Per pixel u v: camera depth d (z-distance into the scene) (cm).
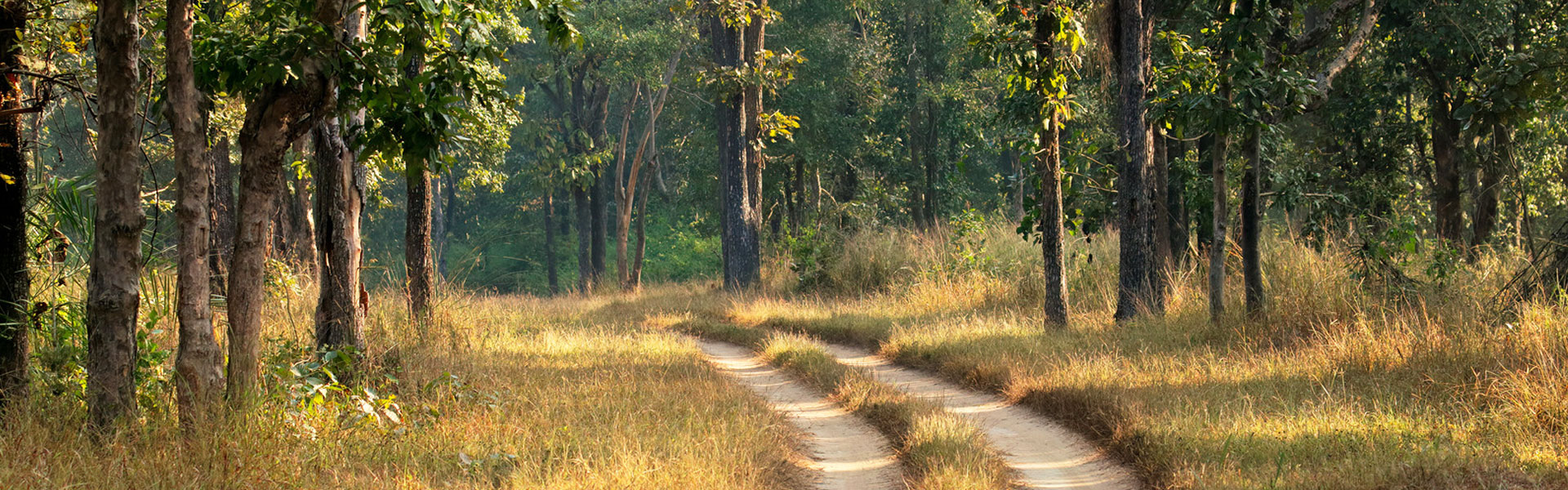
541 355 1188
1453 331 883
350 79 620
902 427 782
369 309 1107
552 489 530
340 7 593
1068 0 1284
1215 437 653
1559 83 1103
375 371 816
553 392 868
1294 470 568
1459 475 519
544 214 4866
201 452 516
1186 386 841
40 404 582
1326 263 1241
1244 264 1112
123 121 559
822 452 745
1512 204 2072
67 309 702
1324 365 865
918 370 1208
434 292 1252
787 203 3188
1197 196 1617
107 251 564
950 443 680
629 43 2794
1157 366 952
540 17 643
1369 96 1828
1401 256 1307
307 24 584
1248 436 649
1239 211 1706
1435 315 955
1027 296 1641
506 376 966
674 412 784
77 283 749
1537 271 990
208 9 799
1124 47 1301
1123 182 1308
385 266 1108
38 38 654
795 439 763
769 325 1773
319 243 833
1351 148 1916
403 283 1221
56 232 728
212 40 591
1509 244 1706
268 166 598
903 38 3141
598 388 896
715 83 2383
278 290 1156
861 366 1227
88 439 539
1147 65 1313
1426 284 1189
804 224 2859
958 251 1931
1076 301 1543
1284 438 638
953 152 3234
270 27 639
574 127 3491
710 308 2061
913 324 1462
